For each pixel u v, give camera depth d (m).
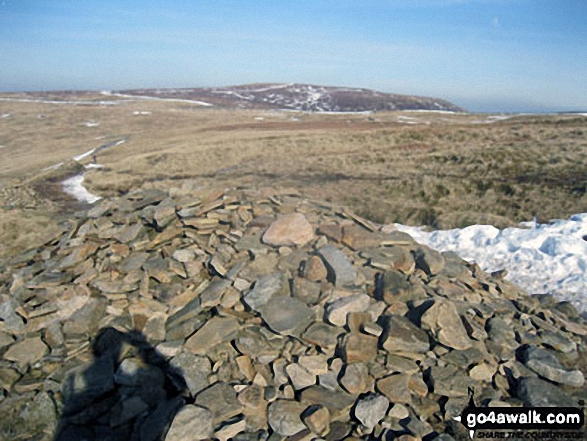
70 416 5.88
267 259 7.95
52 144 45.88
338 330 6.44
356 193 17.62
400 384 5.71
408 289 7.35
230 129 47.97
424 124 46.06
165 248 8.37
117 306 7.30
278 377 5.91
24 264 9.40
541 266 10.11
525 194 15.72
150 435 5.19
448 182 18.09
